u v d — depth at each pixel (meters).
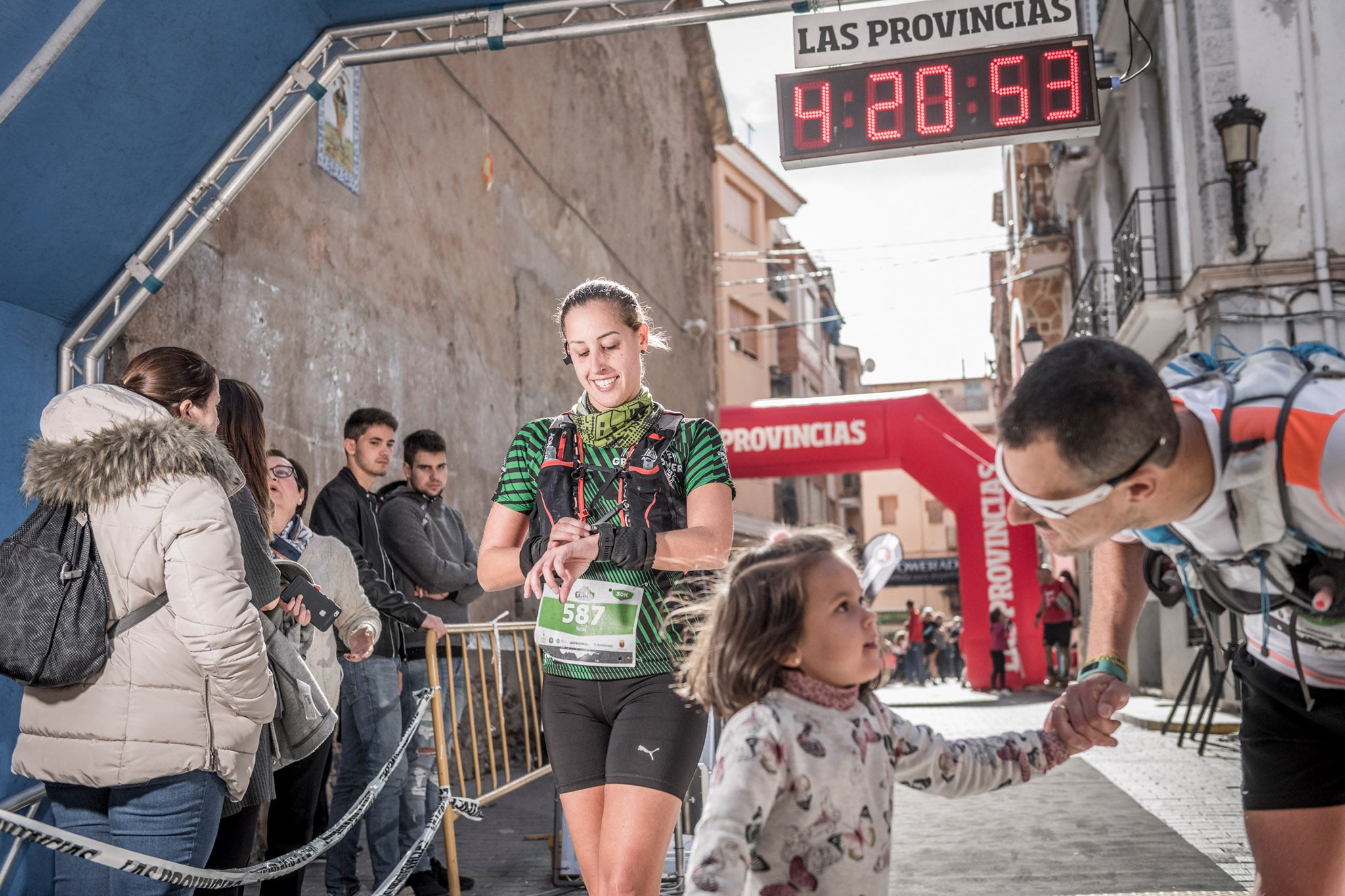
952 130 6.36
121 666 2.82
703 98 22.08
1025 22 6.12
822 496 44.91
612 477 2.96
